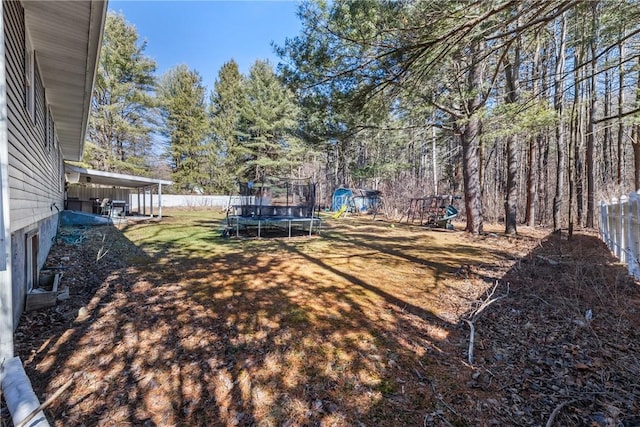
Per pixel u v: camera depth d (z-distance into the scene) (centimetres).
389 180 2356
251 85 2545
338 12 418
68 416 201
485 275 547
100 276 507
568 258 644
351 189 2441
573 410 203
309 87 544
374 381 243
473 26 323
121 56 1959
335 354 282
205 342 300
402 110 721
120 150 2227
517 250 796
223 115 2766
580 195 1295
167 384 236
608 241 734
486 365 263
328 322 351
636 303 375
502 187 1869
